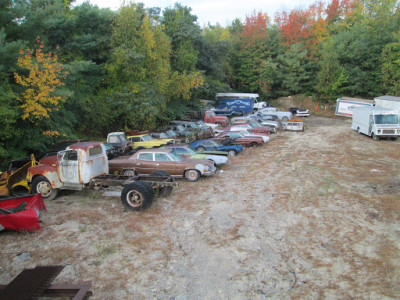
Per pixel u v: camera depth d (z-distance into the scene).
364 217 9.20
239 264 6.74
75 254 7.09
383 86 44.75
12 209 8.83
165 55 29.61
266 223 8.87
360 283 6.01
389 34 45.78
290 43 55.22
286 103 51.81
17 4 16.83
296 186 12.41
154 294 5.72
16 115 14.52
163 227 8.56
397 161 17.36
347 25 56.19
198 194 11.50
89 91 25.53
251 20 53.94
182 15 37.19
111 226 8.57
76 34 25.45
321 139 25.64
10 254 7.11
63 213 9.55
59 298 5.39
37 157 14.90
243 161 17.67
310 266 6.65
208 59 43.56
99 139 24.23
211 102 44.03
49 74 15.71
